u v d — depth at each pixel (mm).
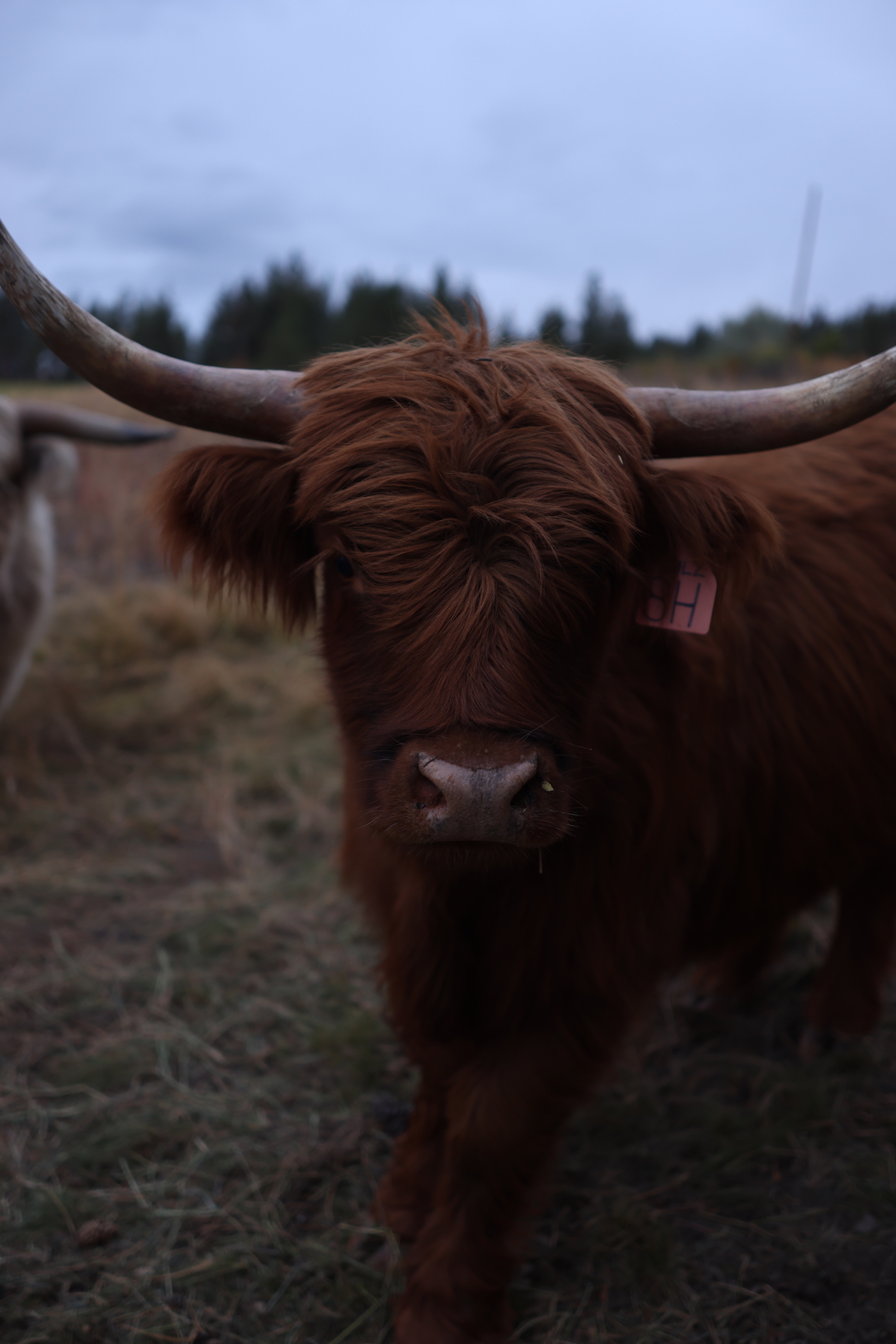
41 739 4492
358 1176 2154
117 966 2908
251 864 3521
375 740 1424
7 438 3877
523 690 1340
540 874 1658
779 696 2033
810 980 2887
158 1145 2232
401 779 1327
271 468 1614
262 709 4863
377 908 1977
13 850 3582
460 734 1311
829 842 2172
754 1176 2166
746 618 2025
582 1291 1875
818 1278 1897
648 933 1821
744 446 1595
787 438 1562
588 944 1699
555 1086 1727
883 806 2225
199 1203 2070
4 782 4055
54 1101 2363
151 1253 1945
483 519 1347
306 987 2826
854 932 2514
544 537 1341
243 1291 1869
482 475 1357
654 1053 2578
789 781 2062
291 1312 1825
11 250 1426
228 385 1598
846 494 2252
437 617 1334
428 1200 1944
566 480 1393
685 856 1900
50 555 4316
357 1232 1994
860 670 2135
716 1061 2551
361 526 1407
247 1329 1789
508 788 1246
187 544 1750
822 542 2174
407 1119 2295
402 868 1726
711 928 2135
